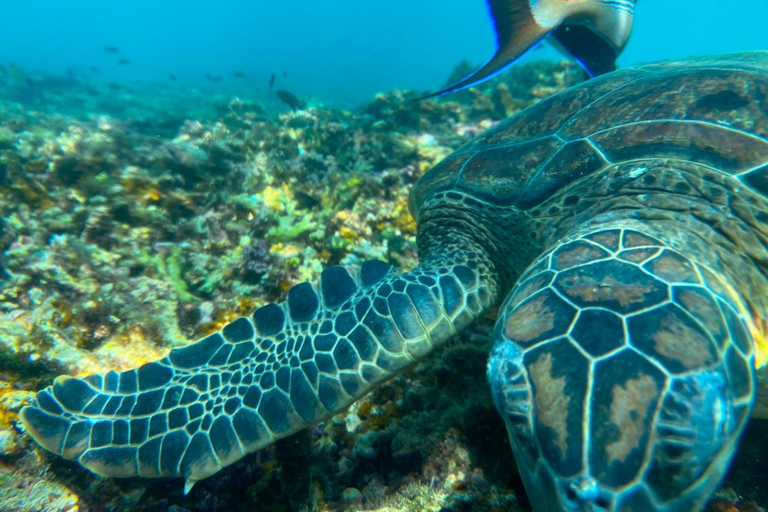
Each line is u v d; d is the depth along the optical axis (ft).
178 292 1.49
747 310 0.84
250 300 1.52
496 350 0.77
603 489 0.59
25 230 1.69
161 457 0.97
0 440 0.98
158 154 2.09
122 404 1.05
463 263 1.22
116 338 1.32
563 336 0.70
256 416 1.00
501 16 1.54
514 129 1.52
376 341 1.05
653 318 0.68
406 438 1.11
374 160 2.65
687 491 0.60
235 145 2.22
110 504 1.02
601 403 0.62
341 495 1.07
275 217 1.80
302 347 1.09
